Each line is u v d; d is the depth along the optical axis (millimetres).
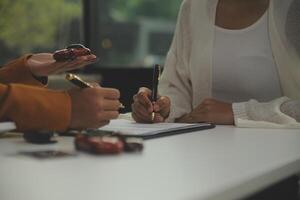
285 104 1389
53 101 1015
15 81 1259
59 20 3512
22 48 3463
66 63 1200
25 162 699
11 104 979
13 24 3439
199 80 1713
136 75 2787
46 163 693
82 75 2922
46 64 1228
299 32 1521
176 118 1531
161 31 3477
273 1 1570
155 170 657
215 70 1674
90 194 517
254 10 1646
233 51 1639
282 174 727
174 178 606
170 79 1800
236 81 1649
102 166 677
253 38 1618
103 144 767
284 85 1586
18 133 1048
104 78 2895
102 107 1067
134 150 796
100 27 3512
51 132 946
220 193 555
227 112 1384
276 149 890
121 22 3557
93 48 3471
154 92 1446
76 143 803
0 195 509
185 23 1763
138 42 3527
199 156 787
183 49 1770
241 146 922
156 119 1362
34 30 3484
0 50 3416
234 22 1660
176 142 956
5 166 670
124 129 1114
